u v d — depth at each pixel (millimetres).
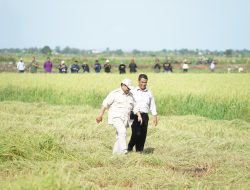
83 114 46094
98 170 22969
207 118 46469
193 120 44125
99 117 29047
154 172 22703
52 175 19125
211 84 71250
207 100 52438
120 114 28938
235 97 52344
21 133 28000
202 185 21594
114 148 28672
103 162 25125
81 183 20047
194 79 85062
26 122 39312
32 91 63312
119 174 22562
